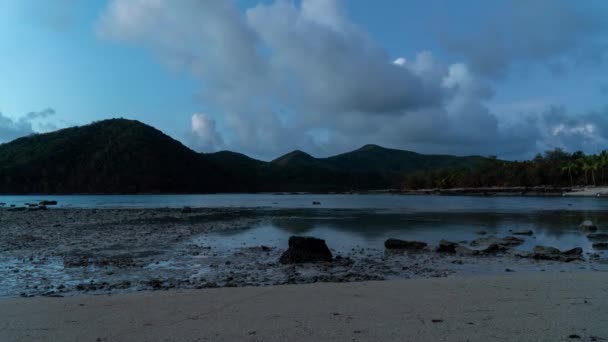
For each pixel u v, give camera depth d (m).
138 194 155.88
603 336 6.21
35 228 29.34
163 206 69.19
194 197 133.25
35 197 125.81
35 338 6.29
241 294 9.49
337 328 6.63
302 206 70.12
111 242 21.67
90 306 8.31
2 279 12.46
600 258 17.02
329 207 66.12
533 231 27.73
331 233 27.03
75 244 20.78
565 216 41.31
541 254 17.09
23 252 18.08
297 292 9.69
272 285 11.07
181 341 6.05
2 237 23.59
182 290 10.17
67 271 13.82
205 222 35.56
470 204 73.38
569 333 6.34
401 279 12.59
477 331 6.44
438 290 9.78
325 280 12.45
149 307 8.20
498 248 19.25
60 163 159.25
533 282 10.80
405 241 20.17
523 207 60.19
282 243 21.98
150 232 26.81
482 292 9.50
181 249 19.34
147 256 17.25
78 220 37.16
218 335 6.31
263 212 52.09
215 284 11.66
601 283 10.57
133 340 6.12
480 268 14.81
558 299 8.71
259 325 6.85
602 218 38.41
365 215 45.59
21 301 8.82
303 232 27.48
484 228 30.09
